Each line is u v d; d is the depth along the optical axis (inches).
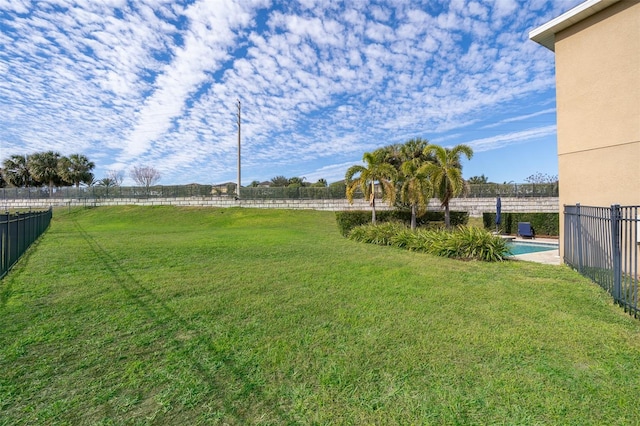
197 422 79.1
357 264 284.5
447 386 92.7
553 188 815.7
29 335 132.3
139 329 139.0
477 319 145.8
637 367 101.6
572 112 281.6
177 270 262.5
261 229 669.3
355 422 78.4
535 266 271.3
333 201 967.6
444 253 329.1
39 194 1147.9
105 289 204.7
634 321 141.3
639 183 234.5
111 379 98.9
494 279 223.9
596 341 120.6
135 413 82.7
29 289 204.2
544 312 154.1
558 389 90.0
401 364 105.7
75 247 397.4
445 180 471.2
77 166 1630.2
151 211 1001.5
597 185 261.1
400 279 225.8
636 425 74.9
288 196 1019.3
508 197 847.1
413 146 708.7
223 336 131.0
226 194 1081.4
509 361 106.5
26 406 85.7
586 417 78.2
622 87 244.2
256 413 82.4
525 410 81.3
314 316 153.2
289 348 119.0
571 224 267.1
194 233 582.6
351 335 130.1
